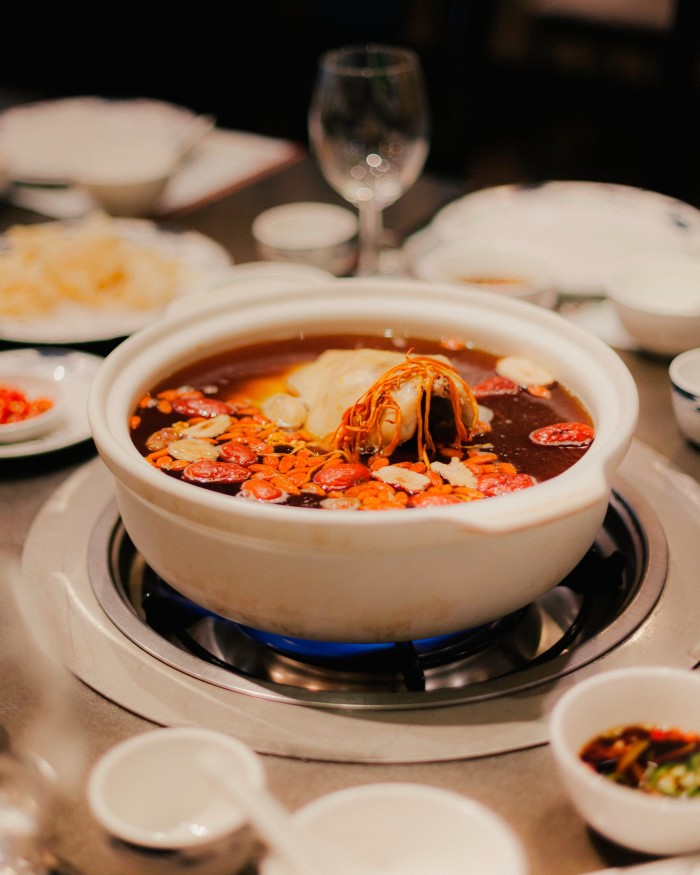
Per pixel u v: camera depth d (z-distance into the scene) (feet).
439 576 2.74
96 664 3.11
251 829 2.22
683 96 8.59
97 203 6.61
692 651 3.10
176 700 2.96
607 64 10.89
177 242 6.09
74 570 3.56
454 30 8.85
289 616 2.87
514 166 11.27
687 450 4.20
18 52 13.48
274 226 6.31
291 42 12.35
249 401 3.76
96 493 3.98
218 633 3.54
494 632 3.50
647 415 4.46
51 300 5.36
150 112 7.88
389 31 11.12
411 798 2.20
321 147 5.86
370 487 3.17
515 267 5.40
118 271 5.59
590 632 3.44
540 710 2.89
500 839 2.10
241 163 7.56
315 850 2.06
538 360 3.84
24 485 4.10
